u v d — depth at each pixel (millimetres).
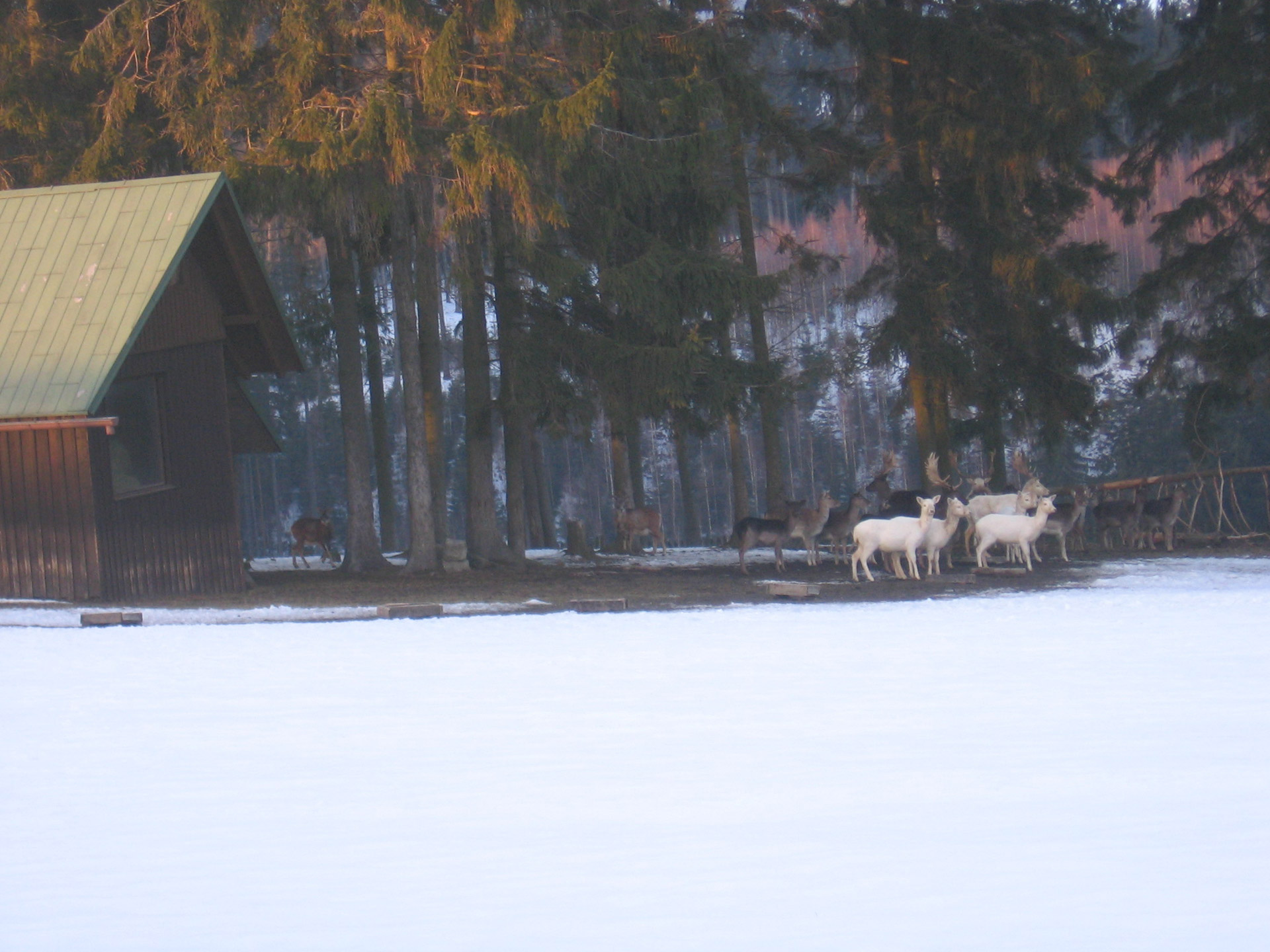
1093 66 76125
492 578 65125
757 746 18906
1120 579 53812
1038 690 23141
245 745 19766
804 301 164500
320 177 58000
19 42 67062
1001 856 13086
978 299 83000
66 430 52406
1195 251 82938
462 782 17016
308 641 34812
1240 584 49688
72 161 69812
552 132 59562
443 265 69562
